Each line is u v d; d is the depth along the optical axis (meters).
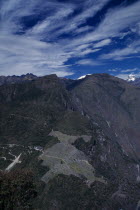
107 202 97.75
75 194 90.25
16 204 45.44
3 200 43.91
